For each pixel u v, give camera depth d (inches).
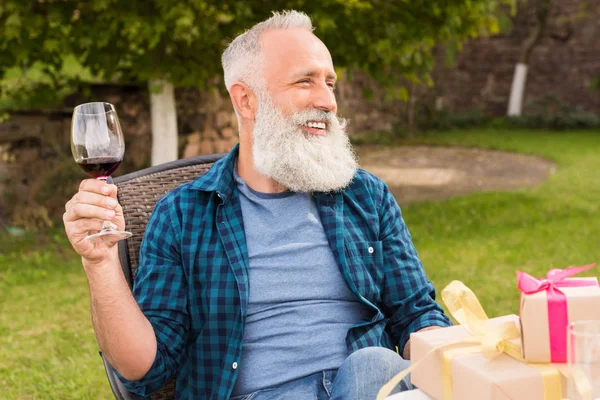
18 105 275.4
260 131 82.4
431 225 296.2
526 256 243.8
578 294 53.3
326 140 83.2
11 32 227.0
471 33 287.4
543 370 52.9
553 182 401.7
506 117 745.6
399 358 71.6
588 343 49.2
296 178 81.4
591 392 48.8
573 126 717.9
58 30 240.4
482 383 52.4
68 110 292.5
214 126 356.8
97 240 67.7
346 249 82.6
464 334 60.6
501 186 400.2
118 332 70.6
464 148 567.5
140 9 228.5
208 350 79.2
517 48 767.1
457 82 770.8
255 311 80.0
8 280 221.5
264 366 79.3
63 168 286.2
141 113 315.0
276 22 84.9
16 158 277.4
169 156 279.9
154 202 93.8
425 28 265.7
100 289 69.4
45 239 267.3
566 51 757.9
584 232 278.7
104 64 253.3
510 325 57.2
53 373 155.7
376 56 267.6
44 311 196.2
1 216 273.7
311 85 83.0
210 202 81.5
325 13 245.0
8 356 166.2
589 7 741.9
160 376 75.5
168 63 249.9
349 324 82.2
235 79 85.4
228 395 77.7
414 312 85.5
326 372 79.2
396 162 493.0
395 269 86.0
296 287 80.7
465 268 230.7
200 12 234.2
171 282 79.1
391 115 659.4
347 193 85.9
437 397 57.7
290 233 82.0
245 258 79.8
